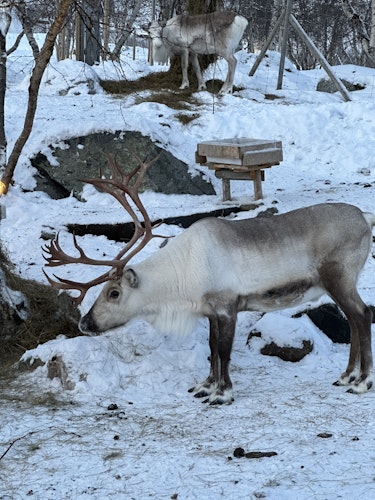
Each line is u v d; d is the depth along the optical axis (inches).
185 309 240.2
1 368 261.7
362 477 176.1
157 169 446.6
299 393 236.1
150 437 206.7
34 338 281.4
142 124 455.5
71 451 199.3
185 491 174.6
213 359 240.5
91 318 238.7
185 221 393.1
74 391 239.9
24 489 180.5
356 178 518.0
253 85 727.7
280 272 236.1
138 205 246.5
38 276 321.1
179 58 722.8
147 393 242.5
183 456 193.2
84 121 459.5
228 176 419.5
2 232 383.2
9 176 358.0
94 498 174.1
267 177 509.4
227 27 667.4
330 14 1246.9
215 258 233.0
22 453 199.3
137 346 263.0
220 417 218.7
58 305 293.4
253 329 283.4
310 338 273.6
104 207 429.4
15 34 1325.0
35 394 239.5
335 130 588.7
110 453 197.3
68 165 450.0
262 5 1269.7
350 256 237.1
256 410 222.7
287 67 818.8
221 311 234.4
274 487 173.6
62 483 182.4
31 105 342.0
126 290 236.4
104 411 226.5
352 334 242.2
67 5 316.8
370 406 221.5
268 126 597.9
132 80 725.9
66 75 688.4
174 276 236.5
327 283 238.5
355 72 773.3
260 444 197.9
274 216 243.0
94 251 357.7
